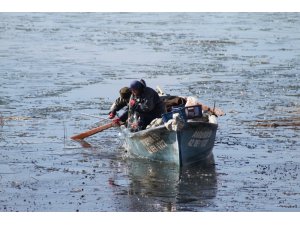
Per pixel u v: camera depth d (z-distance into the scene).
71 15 116.94
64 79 61.06
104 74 63.62
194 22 106.44
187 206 29.83
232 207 29.66
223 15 117.50
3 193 31.61
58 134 42.72
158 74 63.28
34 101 51.78
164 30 96.00
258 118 46.62
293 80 60.38
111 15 117.31
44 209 29.38
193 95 54.03
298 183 33.09
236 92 55.16
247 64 68.50
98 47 80.56
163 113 37.16
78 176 34.38
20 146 39.88
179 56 73.50
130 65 68.38
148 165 36.38
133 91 37.12
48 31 95.31
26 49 79.06
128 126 38.34
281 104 50.97
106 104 50.97
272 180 33.53
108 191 31.97
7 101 51.72
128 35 90.94
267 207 29.66
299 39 87.38
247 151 38.88
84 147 40.00
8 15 115.69
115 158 37.84
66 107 49.88
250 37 88.94
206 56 73.62
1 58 72.44
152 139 36.22
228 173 34.81
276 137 41.91
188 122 34.84
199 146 36.50
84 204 30.09
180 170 35.38
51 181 33.44
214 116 38.59
